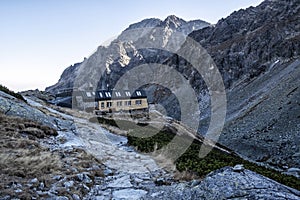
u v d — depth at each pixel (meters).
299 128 45.09
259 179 9.54
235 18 160.62
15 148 14.61
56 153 15.34
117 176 13.88
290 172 31.66
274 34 108.81
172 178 13.13
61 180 11.53
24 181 10.59
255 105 69.00
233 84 105.19
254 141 49.28
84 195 11.07
